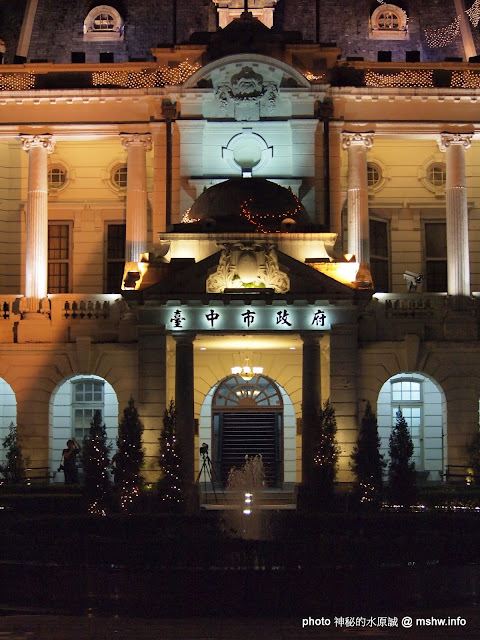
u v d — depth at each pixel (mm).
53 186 53688
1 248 53188
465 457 47688
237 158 50062
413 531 32719
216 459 48688
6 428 50406
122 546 30047
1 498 40375
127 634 24656
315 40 53750
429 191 54000
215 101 50375
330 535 31594
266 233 44344
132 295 43250
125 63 50844
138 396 44031
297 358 48812
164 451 41031
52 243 53594
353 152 50844
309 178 49906
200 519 35312
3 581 28594
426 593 28125
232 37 50406
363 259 50594
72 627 25469
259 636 24500
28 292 49906
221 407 49375
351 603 27516
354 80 50969
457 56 53656
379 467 41406
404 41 53906
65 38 53594
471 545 31328
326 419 41656
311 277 43125
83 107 51000
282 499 45281
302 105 50156
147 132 50750
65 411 50094
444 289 53656
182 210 49719
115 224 53625
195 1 54281
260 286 43250
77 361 48219
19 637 24250
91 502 39562
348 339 43438
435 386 49969
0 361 48656
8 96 50875
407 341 47875
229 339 45094
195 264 43344
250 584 27312
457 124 51125
